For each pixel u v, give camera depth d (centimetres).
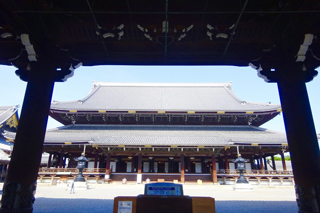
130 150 3238
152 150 3228
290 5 650
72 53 831
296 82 755
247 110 3669
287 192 2425
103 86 5362
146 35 777
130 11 695
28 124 701
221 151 3428
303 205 656
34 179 680
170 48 859
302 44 720
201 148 3200
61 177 3219
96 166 3394
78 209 1117
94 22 749
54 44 785
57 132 3538
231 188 2855
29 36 717
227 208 1200
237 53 865
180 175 3228
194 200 618
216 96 4894
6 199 628
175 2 683
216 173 3247
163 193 661
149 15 724
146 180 3128
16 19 666
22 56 817
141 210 613
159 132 3606
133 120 3922
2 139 4562
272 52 837
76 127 3766
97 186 2875
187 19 743
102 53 874
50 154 3691
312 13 655
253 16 738
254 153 3503
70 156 3625
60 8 694
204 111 3666
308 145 683
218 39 806
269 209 1168
